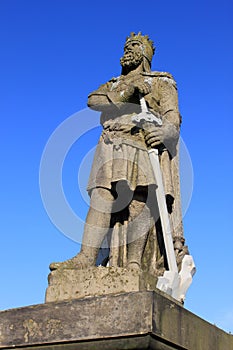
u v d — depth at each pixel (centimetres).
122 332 481
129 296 493
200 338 543
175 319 508
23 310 534
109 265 638
